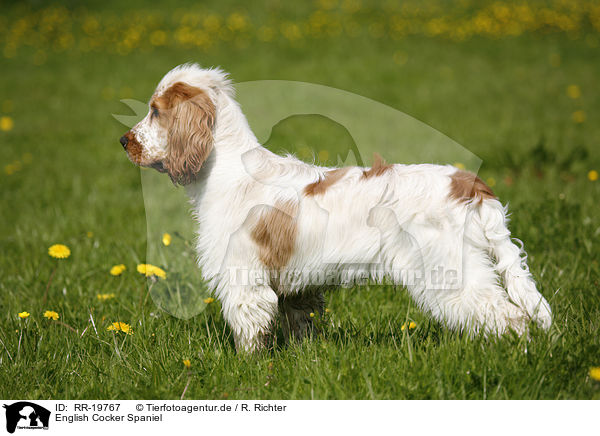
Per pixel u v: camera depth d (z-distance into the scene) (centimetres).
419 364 481
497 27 2508
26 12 2942
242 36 2539
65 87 2125
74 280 754
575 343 502
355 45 2417
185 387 489
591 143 1327
